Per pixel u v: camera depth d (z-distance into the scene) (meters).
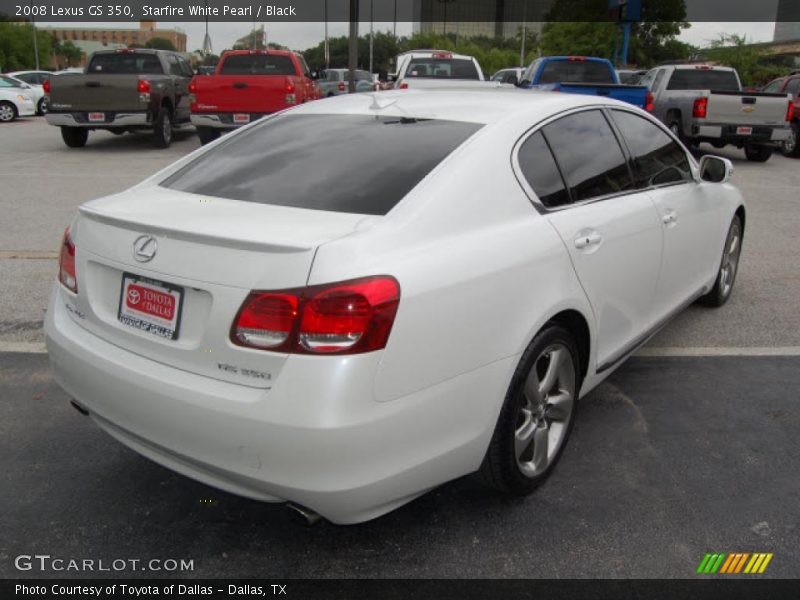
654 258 3.85
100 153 14.62
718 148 18.30
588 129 3.60
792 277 6.49
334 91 27.34
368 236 2.41
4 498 3.09
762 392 4.16
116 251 2.66
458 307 2.52
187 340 2.46
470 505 3.07
